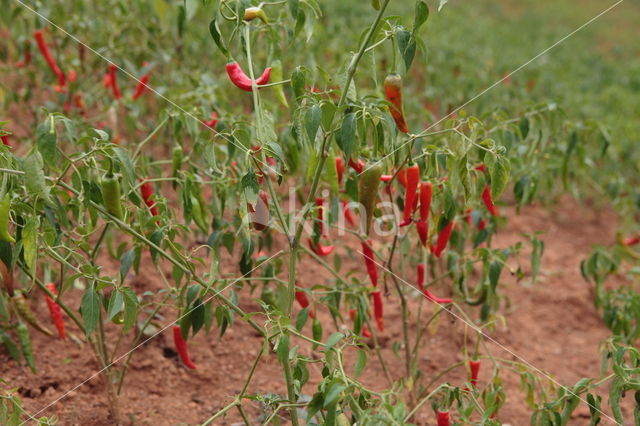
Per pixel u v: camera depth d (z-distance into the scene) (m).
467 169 2.82
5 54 5.65
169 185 5.49
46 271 3.26
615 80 10.62
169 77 5.48
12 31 5.12
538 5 19.94
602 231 6.76
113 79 4.48
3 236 2.27
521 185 3.76
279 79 3.08
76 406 3.55
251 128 3.69
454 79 7.37
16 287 3.85
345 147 2.42
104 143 2.53
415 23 2.48
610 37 17.19
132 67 4.47
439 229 3.05
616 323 3.96
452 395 2.82
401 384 3.21
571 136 4.24
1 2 4.69
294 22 3.00
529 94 7.95
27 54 4.83
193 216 3.23
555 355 4.70
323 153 2.63
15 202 2.41
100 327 3.27
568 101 7.86
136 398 3.71
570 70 10.30
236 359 4.11
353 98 2.69
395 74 2.64
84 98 4.93
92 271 2.56
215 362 4.07
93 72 5.12
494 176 2.71
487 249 3.42
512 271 3.36
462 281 3.58
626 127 7.41
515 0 20.31
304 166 3.88
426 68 6.86
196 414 3.63
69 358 3.85
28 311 3.33
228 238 3.34
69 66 5.03
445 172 3.39
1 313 2.76
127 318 2.56
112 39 5.09
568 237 6.54
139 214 2.89
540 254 3.57
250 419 3.60
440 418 2.85
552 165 4.85
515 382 4.26
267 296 3.51
